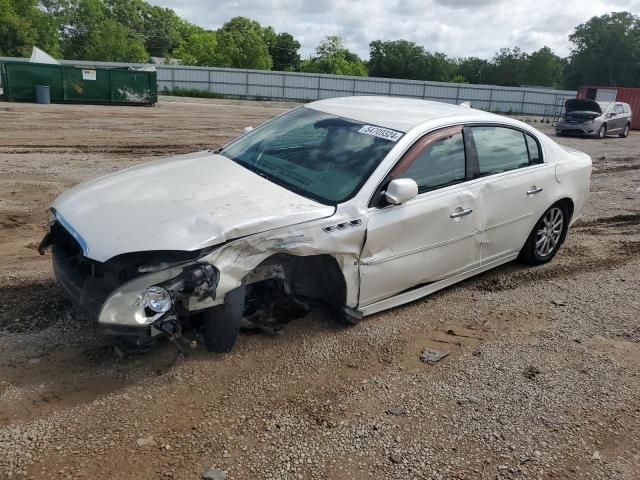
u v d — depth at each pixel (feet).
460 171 14.64
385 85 156.46
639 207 28.96
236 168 13.65
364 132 13.98
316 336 12.92
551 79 303.07
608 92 106.73
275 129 15.53
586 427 10.37
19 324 12.44
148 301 9.68
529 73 304.30
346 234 11.98
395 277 13.44
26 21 200.03
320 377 11.40
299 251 11.28
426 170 13.74
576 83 242.17
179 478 8.43
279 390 10.84
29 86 89.45
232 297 10.80
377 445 9.52
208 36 255.91
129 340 11.17
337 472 8.84
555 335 13.96
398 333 13.46
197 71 148.87
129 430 9.39
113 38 250.98
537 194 16.98
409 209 13.16
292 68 301.22
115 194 11.91
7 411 9.61
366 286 12.93
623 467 9.40
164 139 50.37
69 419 9.53
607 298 16.44
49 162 34.65
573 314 15.23
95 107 88.17
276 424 9.86
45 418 9.51
